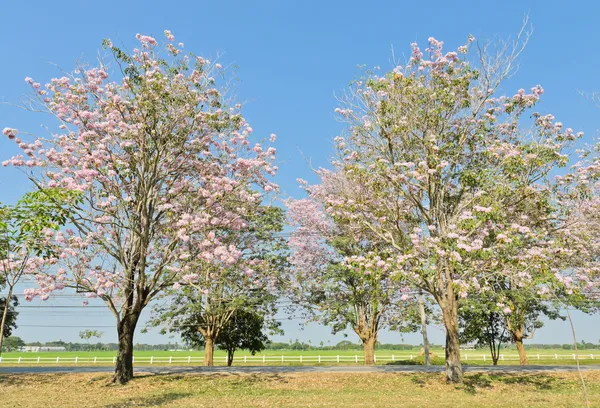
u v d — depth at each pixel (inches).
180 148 784.9
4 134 684.7
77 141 735.7
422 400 674.2
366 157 797.9
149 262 858.8
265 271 1090.1
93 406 639.1
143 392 754.2
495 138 798.5
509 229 676.1
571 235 748.6
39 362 1768.0
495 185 709.9
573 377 829.2
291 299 1261.1
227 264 781.3
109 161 762.8
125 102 756.0
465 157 804.6
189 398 705.0
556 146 729.6
